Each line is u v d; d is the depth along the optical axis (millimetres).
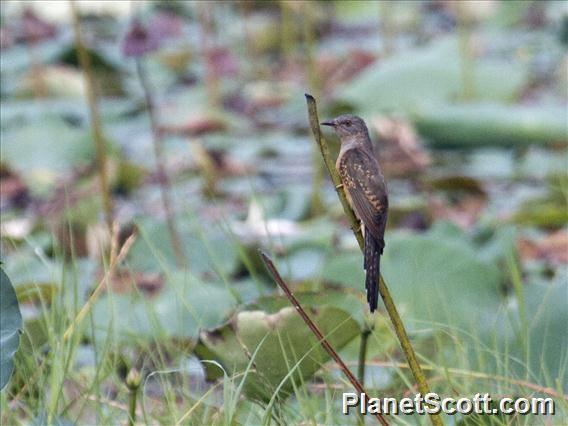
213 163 15391
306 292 7953
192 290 9523
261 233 11891
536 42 26703
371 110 18703
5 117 17797
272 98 21344
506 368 7734
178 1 29016
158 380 8281
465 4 21891
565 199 13375
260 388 7316
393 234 10125
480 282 9656
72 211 12977
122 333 8922
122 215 13117
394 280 9703
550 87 21844
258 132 18703
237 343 7305
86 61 12836
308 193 13930
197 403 7141
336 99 19312
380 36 28875
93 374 8242
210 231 11930
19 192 13883
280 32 27000
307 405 7387
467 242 11234
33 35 23406
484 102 18953
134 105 19875
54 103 19625
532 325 8352
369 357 8523
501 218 12609
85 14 28688
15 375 8047
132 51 12391
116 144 16672
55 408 7168
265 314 7281
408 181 14648
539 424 7426
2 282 6445
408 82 19094
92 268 10812
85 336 8961
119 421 7602
